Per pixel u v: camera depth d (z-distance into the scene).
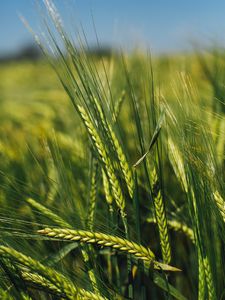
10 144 0.61
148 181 0.34
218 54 0.65
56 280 0.31
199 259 0.33
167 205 0.45
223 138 0.41
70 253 0.41
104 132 0.34
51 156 0.45
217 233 0.35
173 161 0.39
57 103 0.85
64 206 0.38
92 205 0.38
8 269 0.31
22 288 0.31
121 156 0.34
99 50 0.35
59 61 0.34
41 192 0.47
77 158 0.51
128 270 0.35
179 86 0.38
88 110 0.34
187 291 0.42
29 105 0.89
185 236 0.43
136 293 0.40
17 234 0.33
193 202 0.34
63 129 0.71
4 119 0.88
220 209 0.34
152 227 0.44
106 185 0.36
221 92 0.51
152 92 0.35
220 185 0.35
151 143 0.33
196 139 0.36
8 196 0.40
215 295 0.33
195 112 0.37
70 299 0.31
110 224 0.37
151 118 0.35
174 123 0.36
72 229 0.33
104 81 0.47
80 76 0.34
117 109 0.44
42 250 0.39
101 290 0.34
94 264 0.35
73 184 0.45
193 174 0.34
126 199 0.40
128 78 0.38
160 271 0.35
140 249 0.33
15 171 0.52
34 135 0.66
